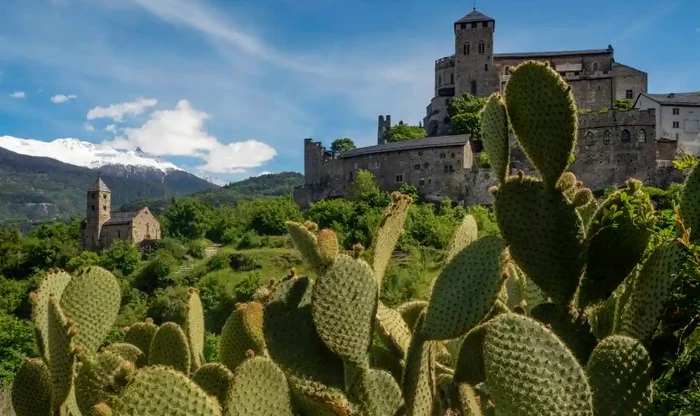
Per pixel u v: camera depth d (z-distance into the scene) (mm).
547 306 4434
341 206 71500
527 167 52938
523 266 4359
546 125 4164
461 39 94188
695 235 4160
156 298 54781
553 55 93312
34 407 4738
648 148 68750
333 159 86875
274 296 4078
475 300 3816
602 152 69875
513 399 3186
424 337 3904
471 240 4672
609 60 91688
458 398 3951
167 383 3176
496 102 4336
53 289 4895
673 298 4227
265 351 4461
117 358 4578
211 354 13422
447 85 97562
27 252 78125
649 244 4785
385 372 3869
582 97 90188
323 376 3812
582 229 4305
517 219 4316
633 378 3664
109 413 3576
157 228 92625
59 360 4320
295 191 90938
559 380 3180
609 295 4422
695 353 4027
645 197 4383
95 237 89250
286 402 3625
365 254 4473
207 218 89125
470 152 77500
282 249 70500
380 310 4414
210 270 67812
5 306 52250
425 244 56812
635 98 88500
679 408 3846
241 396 3488
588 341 4344
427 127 101938
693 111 74312
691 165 4828
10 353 23938
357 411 3783
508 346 3232
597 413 3641
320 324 3758
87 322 4566
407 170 77312
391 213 4250
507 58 93938
